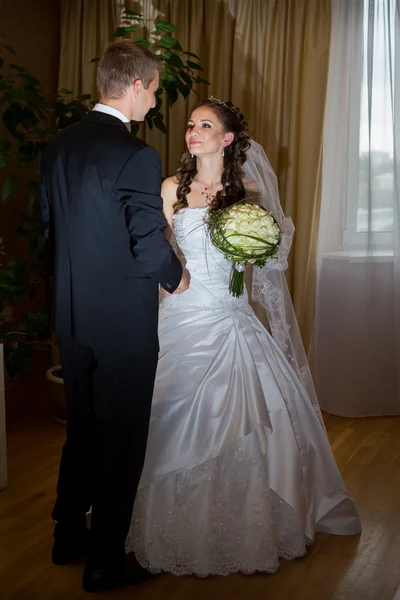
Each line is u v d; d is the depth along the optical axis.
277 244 2.36
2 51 4.04
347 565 2.44
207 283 2.54
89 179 2.07
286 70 4.00
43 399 4.35
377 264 4.00
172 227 2.65
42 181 2.30
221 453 2.29
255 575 2.38
